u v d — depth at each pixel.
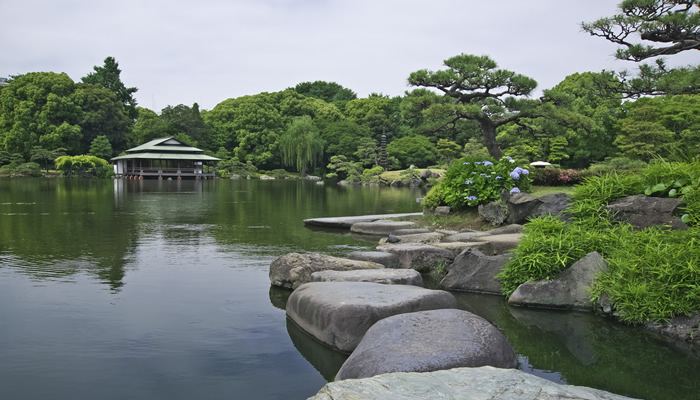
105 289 4.82
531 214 7.15
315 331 3.61
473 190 8.73
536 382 2.19
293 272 4.92
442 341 2.81
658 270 3.86
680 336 3.58
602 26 11.41
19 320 3.86
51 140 46.03
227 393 2.72
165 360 3.15
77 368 3.00
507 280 4.80
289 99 67.25
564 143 34.81
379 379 2.18
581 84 13.59
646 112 29.55
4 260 6.18
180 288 4.91
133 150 46.09
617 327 3.87
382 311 3.42
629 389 2.74
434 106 16.06
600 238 4.68
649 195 5.30
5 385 2.76
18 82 48.81
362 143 52.84
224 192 23.48
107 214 12.05
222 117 63.94
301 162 53.25
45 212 12.28
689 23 10.34
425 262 5.84
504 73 16.61
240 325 3.85
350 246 7.48
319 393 2.05
